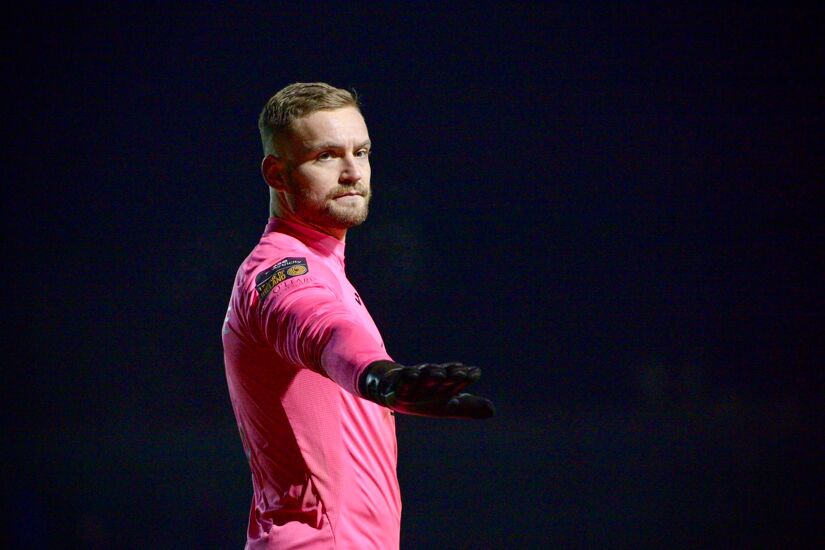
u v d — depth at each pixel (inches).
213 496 2197.3
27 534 1818.4
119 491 2225.6
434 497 2138.3
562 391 3459.6
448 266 3550.7
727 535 1843.0
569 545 1815.9
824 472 2266.2
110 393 3316.9
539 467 2397.9
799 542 1800.0
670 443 2677.2
